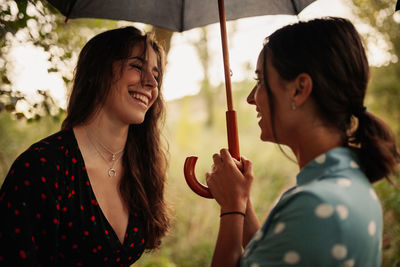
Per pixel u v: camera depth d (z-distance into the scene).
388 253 3.40
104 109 1.48
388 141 0.99
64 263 1.36
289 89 1.00
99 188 1.47
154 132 1.77
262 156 6.62
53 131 3.56
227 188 1.18
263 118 1.11
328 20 1.01
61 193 1.31
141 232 1.58
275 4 1.68
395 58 5.04
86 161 1.44
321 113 0.99
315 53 0.97
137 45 1.52
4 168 3.97
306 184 0.95
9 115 4.35
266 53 1.06
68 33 2.71
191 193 5.28
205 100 12.20
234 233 1.12
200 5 1.79
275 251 0.89
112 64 1.47
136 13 1.77
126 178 1.61
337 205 0.86
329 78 0.96
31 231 1.20
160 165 1.78
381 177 1.01
